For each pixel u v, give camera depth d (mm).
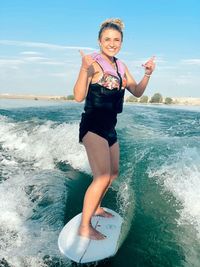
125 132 7059
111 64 3420
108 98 3346
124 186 4711
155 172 4656
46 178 5555
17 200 4578
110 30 3320
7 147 8164
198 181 4113
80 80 3133
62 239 3467
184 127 7738
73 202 4543
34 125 9023
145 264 3184
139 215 3936
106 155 3377
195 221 3582
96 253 3283
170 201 4020
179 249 3287
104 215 3887
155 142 6012
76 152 6461
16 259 3273
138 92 3619
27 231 3779
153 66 3525
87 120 3410
